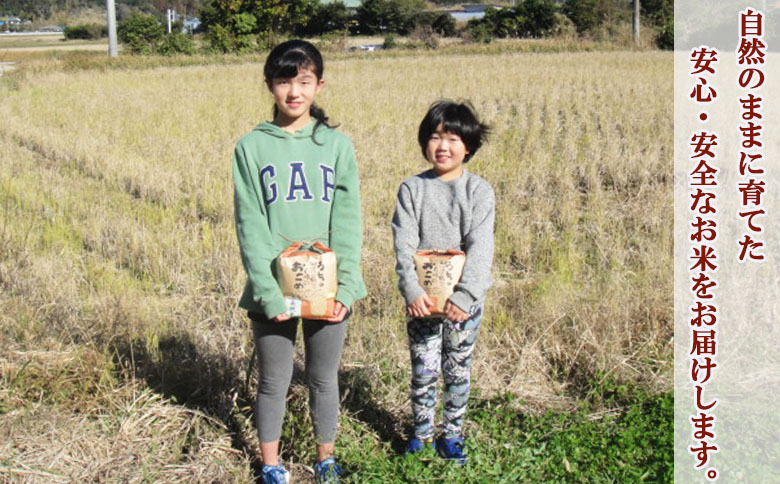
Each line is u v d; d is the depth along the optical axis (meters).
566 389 4.42
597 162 10.36
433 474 3.46
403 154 11.25
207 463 3.64
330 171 3.32
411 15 64.06
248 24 39.75
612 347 4.62
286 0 43.41
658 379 4.34
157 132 13.44
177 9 129.12
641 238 7.07
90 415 4.04
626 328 4.91
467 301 3.33
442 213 3.48
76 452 3.73
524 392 4.28
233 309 5.38
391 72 25.98
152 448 3.77
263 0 41.00
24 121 14.61
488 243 3.41
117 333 4.82
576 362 4.60
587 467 3.55
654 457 3.58
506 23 51.12
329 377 3.45
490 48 37.50
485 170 10.04
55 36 92.81
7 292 5.71
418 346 3.59
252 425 4.00
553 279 5.98
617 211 8.25
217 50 38.16
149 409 4.06
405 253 3.48
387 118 14.95
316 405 3.48
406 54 36.44
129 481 3.52
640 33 47.31
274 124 3.32
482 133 3.50
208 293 5.92
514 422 3.99
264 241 3.26
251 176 3.26
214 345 4.82
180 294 5.92
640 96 17.86
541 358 4.61
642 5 57.06
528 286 5.91
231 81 23.23
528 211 8.26
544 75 24.06
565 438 3.72
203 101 17.95
